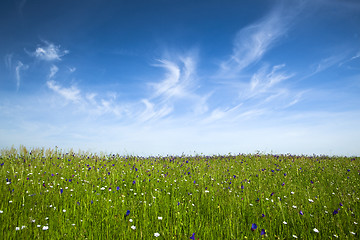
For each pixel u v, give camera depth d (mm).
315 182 8656
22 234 3764
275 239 4082
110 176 8281
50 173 8398
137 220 4516
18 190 5844
